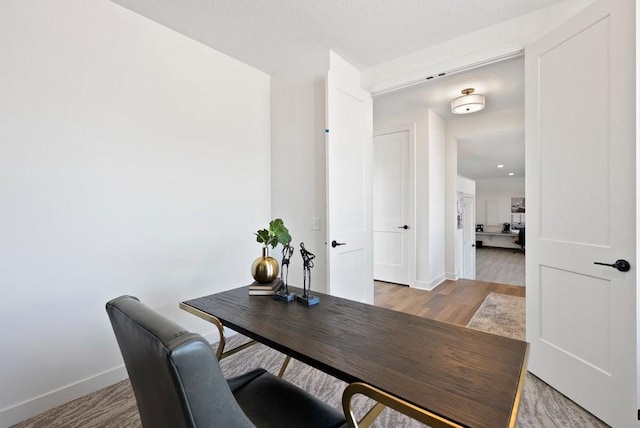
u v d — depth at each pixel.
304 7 2.07
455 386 0.83
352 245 2.75
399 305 3.57
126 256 2.10
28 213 1.71
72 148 1.86
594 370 1.66
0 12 1.62
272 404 1.12
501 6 2.04
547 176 1.94
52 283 1.79
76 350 1.88
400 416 1.71
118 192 2.06
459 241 5.77
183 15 2.16
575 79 1.75
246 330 1.24
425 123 4.18
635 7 1.46
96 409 1.77
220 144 2.68
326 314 1.41
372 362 0.97
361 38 2.44
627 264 1.49
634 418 1.48
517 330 2.84
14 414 1.65
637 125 1.46
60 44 1.81
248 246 2.92
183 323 2.41
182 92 2.40
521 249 10.24
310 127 2.83
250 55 2.73
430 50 2.56
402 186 4.44
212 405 0.61
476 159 6.91
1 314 1.63
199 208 2.52
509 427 0.67
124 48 2.08
